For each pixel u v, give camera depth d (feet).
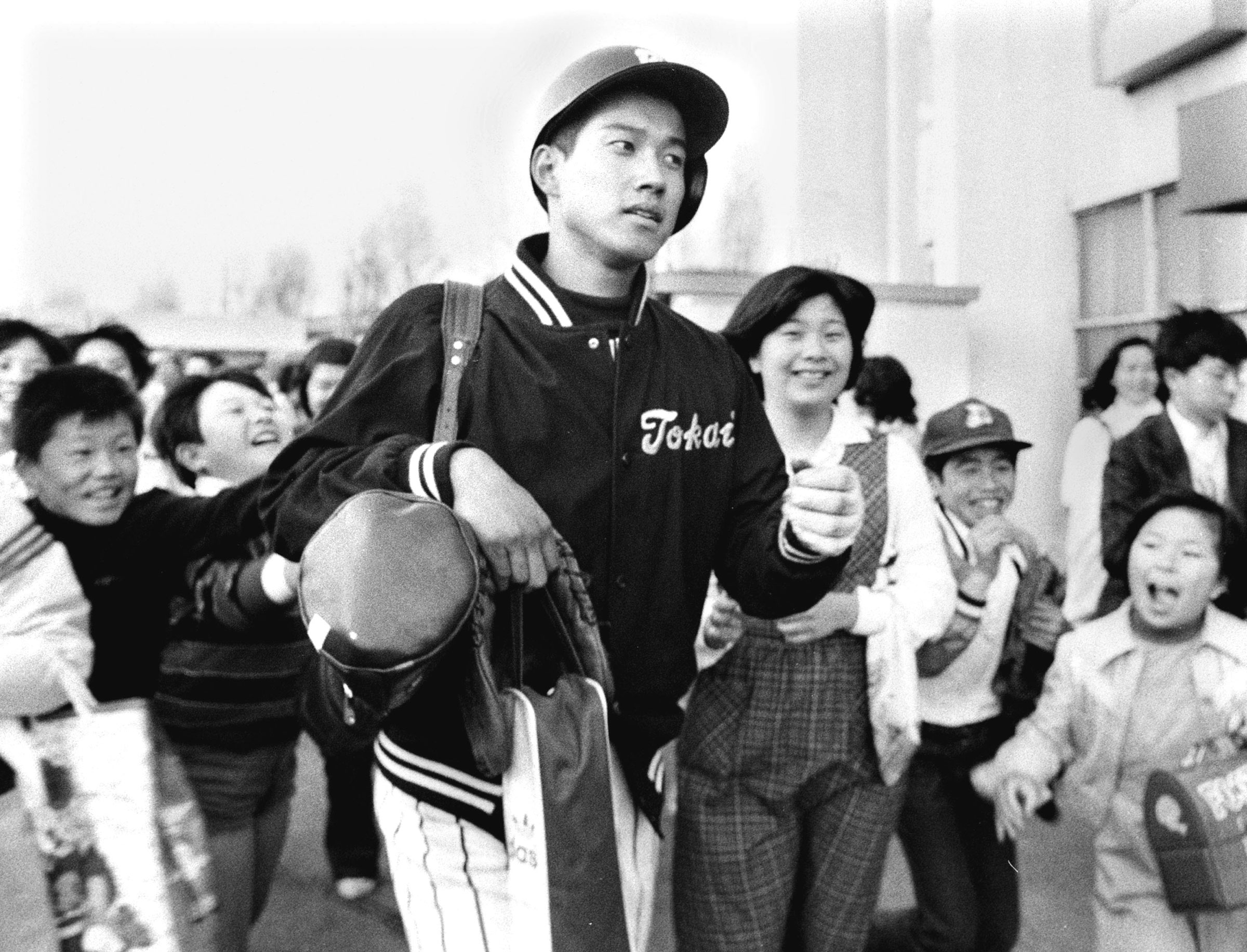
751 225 24.38
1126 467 11.79
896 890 11.66
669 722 5.24
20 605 6.51
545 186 5.14
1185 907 7.30
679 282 20.27
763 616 5.21
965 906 8.82
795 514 4.61
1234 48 17.42
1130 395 16.78
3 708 6.33
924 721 8.75
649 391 5.05
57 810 6.40
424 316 4.99
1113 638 8.11
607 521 4.96
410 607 4.04
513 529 4.27
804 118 25.03
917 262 25.29
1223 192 15.31
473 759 4.87
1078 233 21.79
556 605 4.68
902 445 7.98
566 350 4.92
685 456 5.12
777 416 7.96
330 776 11.96
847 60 25.17
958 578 8.72
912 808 8.80
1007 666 9.00
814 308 7.71
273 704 8.36
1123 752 8.04
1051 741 8.28
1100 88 20.67
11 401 9.82
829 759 7.33
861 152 25.31
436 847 4.95
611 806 4.51
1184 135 15.96
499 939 4.92
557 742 4.43
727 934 7.42
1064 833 12.73
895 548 7.72
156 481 11.04
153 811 6.49
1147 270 19.93
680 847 7.58
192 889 6.71
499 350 4.91
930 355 21.34
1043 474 21.94
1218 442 11.84
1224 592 8.30
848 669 7.38
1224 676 7.85
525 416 4.85
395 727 4.95
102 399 7.47
